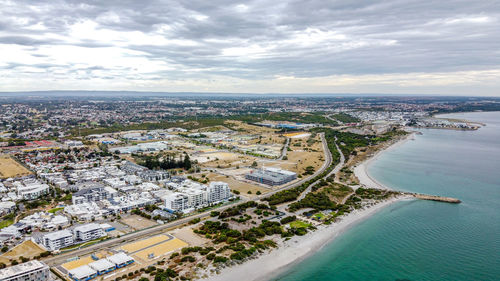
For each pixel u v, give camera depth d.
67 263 197.75
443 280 188.25
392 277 191.38
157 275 180.12
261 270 195.12
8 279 169.12
